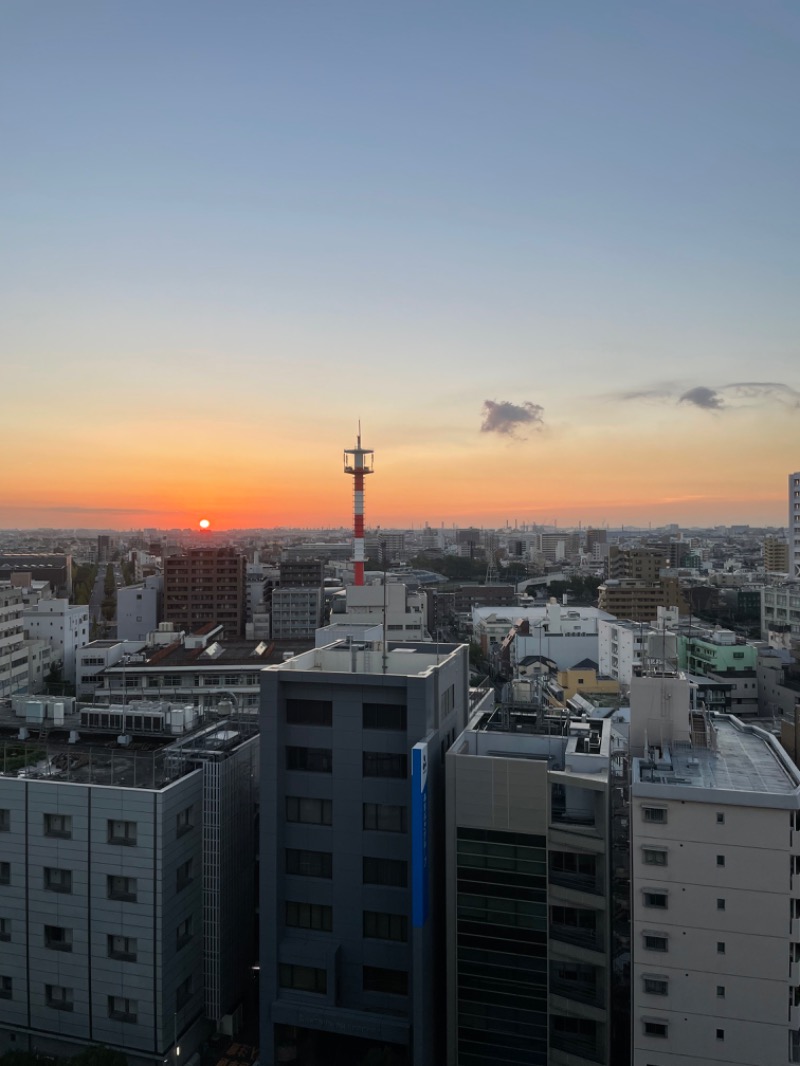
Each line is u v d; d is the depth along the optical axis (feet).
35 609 600.39
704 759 171.22
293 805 178.50
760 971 149.38
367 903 173.06
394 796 172.04
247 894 204.64
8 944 184.85
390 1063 160.66
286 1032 176.65
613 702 422.41
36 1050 181.57
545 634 629.51
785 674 453.58
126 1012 176.76
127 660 512.22
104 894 177.58
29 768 196.95
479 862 167.12
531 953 165.17
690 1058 152.66
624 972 174.29
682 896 152.87
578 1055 160.45
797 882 147.74
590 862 160.97
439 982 176.86
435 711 177.17
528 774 163.53
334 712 175.22
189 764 195.31
